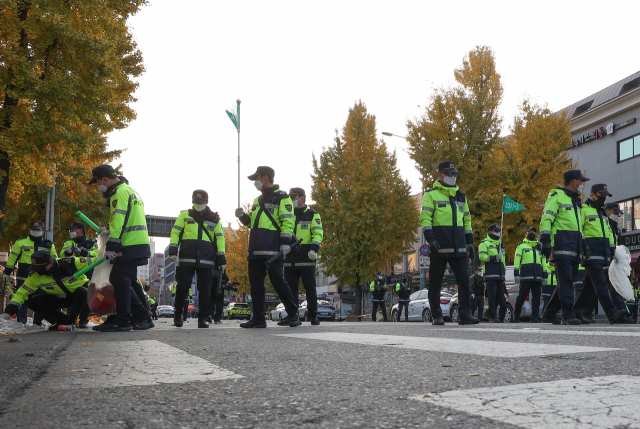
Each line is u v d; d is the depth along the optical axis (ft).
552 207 26.63
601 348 11.18
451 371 8.29
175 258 30.73
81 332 23.41
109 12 43.27
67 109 39.78
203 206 30.78
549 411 5.43
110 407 6.06
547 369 8.28
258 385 7.41
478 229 80.79
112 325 22.94
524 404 5.75
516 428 4.87
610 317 27.25
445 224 26.30
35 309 28.71
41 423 5.33
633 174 89.35
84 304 29.50
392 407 5.84
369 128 104.99
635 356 9.80
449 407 5.71
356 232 98.73
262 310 25.85
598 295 27.35
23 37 39.83
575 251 26.63
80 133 41.68
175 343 14.47
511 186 80.74
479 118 83.76
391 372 8.35
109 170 22.88
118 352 12.01
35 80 38.19
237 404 6.18
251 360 10.23
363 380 7.66
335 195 102.94
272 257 25.38
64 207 71.77
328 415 5.57
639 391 6.38
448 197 26.48
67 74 40.70
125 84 54.24
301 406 6.02
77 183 71.97
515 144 85.56
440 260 26.50
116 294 22.95
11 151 37.70
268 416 5.58
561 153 85.30
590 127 98.53
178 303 31.45
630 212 90.12
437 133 85.20
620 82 96.68
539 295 42.06
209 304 31.45
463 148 83.35
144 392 6.96
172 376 8.27
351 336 16.15
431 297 26.86
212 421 5.40
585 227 27.55
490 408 5.61
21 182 45.98
